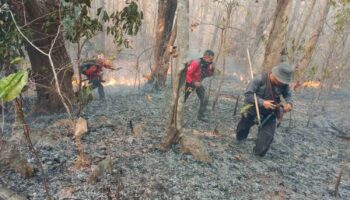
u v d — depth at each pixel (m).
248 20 16.97
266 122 5.39
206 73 6.99
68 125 5.66
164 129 6.08
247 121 5.64
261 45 11.06
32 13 5.68
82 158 4.23
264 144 5.37
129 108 7.61
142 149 5.02
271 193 4.36
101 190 3.77
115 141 5.22
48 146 4.74
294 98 11.30
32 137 4.89
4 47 5.12
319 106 10.55
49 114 6.51
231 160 5.17
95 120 6.20
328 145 6.89
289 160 5.73
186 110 7.91
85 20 4.52
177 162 4.72
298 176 5.09
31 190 3.63
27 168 3.89
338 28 8.29
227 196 4.09
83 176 4.01
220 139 6.14
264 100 5.11
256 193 4.30
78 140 4.22
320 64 12.34
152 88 10.27
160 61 10.24
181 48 4.47
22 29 5.21
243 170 4.90
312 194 4.54
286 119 8.67
